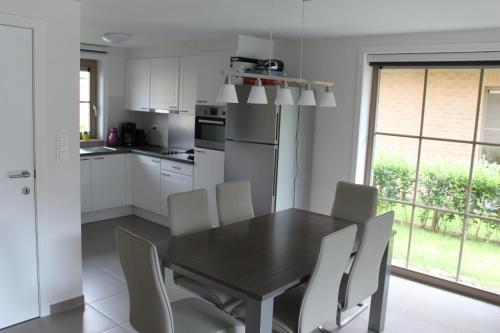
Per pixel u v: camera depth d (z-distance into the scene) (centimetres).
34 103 314
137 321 244
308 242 304
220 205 358
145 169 586
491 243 397
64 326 327
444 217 421
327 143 469
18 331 318
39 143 320
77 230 352
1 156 304
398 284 428
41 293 336
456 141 407
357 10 319
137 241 222
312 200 488
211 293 288
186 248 283
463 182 407
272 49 494
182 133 612
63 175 337
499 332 346
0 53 295
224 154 481
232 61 451
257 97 290
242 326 254
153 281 220
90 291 385
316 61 468
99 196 576
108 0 318
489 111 387
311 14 339
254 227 335
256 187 450
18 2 299
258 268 254
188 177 530
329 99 330
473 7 296
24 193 318
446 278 424
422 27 375
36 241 328
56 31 319
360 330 343
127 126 638
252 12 343
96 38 539
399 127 438
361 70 437
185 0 310
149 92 601
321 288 246
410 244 443
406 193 441
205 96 503
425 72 417
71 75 331
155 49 586
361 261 277
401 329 346
